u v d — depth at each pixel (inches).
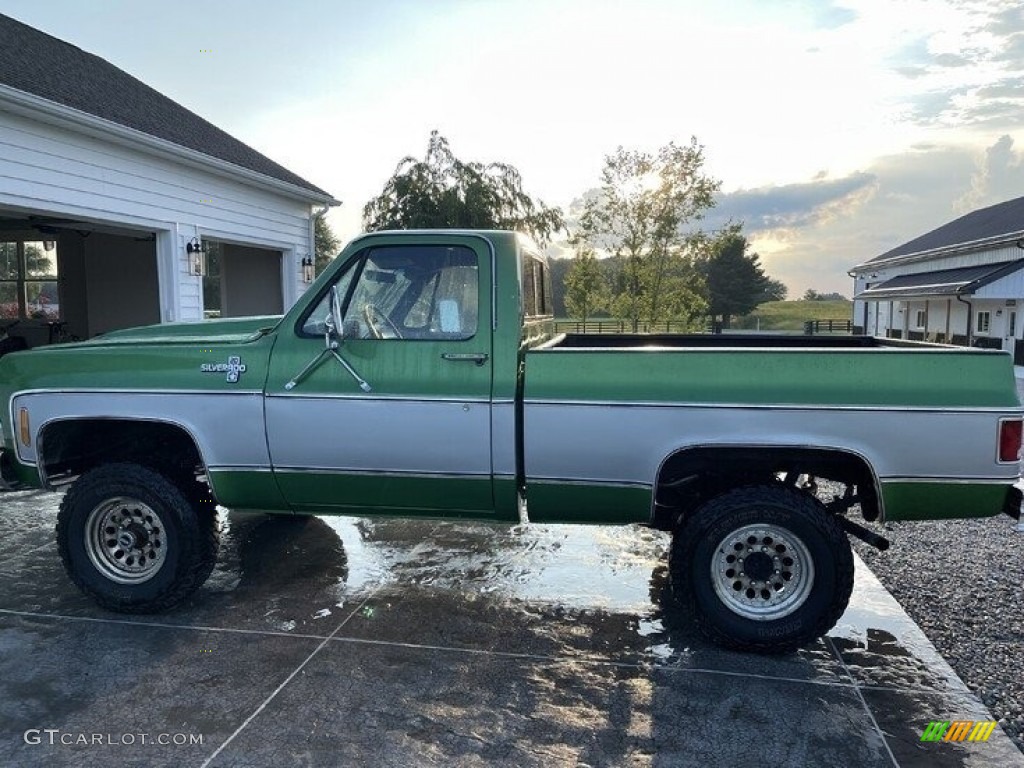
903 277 1176.8
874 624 162.2
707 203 747.4
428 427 152.9
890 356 140.4
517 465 152.6
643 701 131.7
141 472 162.6
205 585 183.8
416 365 153.7
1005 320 828.6
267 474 161.6
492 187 722.2
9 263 619.2
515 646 152.6
